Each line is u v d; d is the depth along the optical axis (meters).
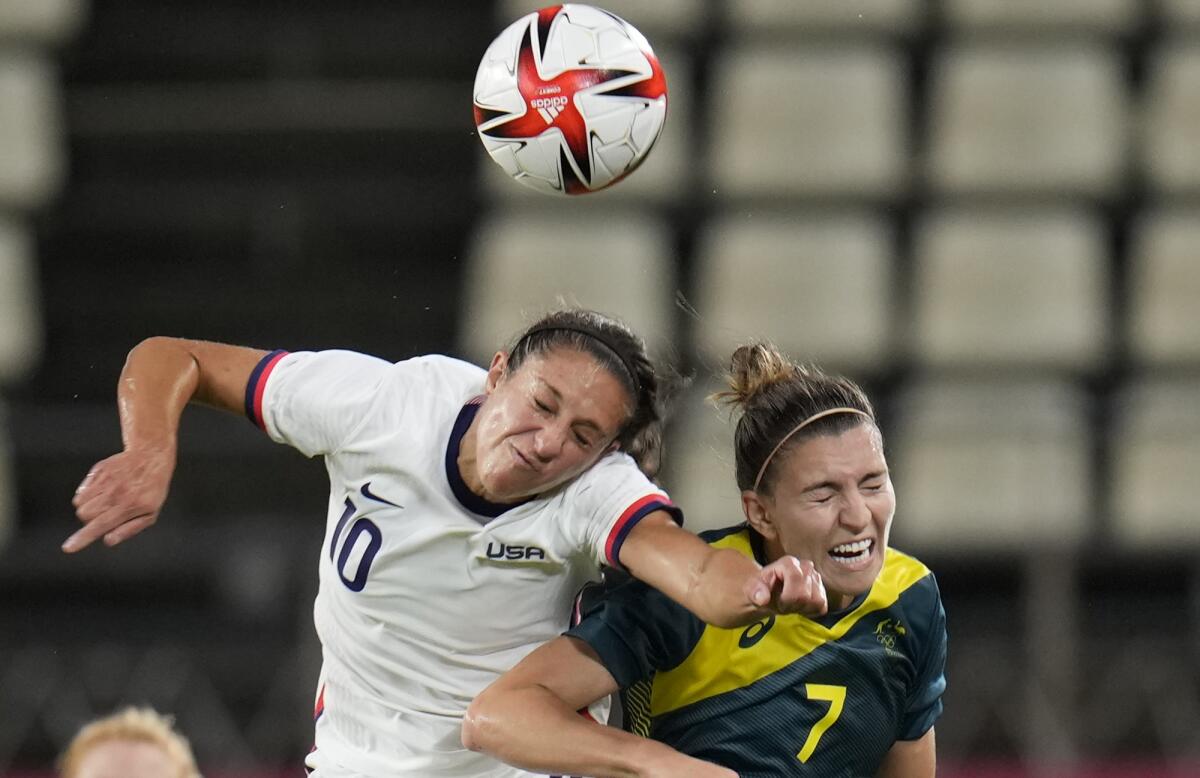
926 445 30.92
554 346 10.81
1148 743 29.62
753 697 11.63
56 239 33.53
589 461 10.95
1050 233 33.44
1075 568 30.78
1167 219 33.69
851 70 34.38
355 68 34.66
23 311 32.78
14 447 30.22
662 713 11.87
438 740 11.93
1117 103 34.44
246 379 11.87
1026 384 33.00
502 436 10.77
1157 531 30.94
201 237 33.72
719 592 9.88
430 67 34.69
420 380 11.66
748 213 33.69
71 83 34.56
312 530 30.09
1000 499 30.81
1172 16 35.00
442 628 11.60
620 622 11.28
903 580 11.88
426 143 34.31
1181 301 33.28
